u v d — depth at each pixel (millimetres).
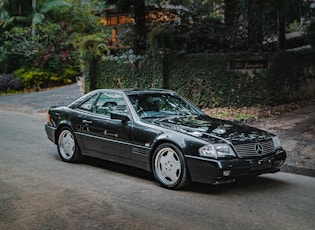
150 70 15133
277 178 6957
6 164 7730
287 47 20094
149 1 16922
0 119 14555
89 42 16781
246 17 14070
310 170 7297
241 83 13672
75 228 4578
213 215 5000
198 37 15055
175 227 4590
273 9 14086
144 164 6523
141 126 6566
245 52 13594
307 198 5762
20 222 4762
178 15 16188
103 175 7027
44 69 24531
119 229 4543
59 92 21406
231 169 5664
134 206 5340
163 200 5605
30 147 9461
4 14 25328
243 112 12953
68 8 25375
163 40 14414
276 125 11125
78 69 25141
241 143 5879
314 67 14109
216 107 13898
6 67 26031
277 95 13594
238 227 4602
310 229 4562
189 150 5855
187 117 7008
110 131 7012
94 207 5293
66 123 7891
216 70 13820
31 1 25672
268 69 13547
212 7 18328
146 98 7254
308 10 13680
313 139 9461
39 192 5949
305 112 12336
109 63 16438
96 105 7602
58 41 24453
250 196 5836
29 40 24500
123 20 25719
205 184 6473
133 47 16297
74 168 7520
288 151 8664
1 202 5484
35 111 16766
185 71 14227
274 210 5215
